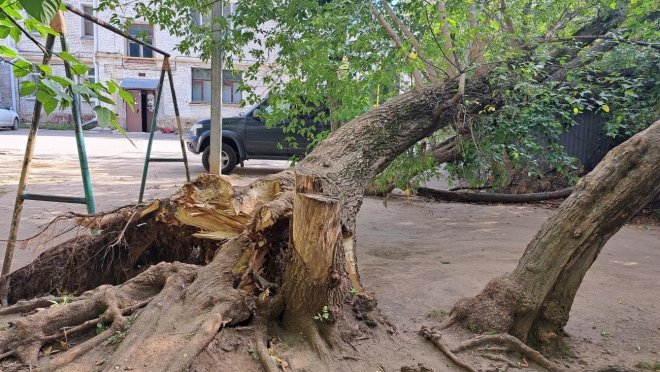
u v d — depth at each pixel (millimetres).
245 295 2812
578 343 3283
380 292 4246
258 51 7270
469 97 5605
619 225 3055
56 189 8688
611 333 3482
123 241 3955
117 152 15836
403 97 5480
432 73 6160
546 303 3141
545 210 8609
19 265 4590
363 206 8719
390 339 3059
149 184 9680
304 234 2725
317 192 2879
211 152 8336
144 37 6645
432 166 6586
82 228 4352
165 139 22125
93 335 2656
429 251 5703
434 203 9195
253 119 11812
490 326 3094
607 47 6258
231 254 3133
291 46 6578
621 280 4715
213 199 3637
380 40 5938
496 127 5934
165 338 2434
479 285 4398
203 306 2715
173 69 26938
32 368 2307
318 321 2863
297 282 2830
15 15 1927
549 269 3105
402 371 2660
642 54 5980
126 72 26469
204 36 7332
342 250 3031
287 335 2852
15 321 2545
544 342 3131
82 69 1959
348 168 4480
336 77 5996
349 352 2799
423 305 3926
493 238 6387
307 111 6719
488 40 5793
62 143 17828
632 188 2955
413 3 5926
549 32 6992
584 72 5930
